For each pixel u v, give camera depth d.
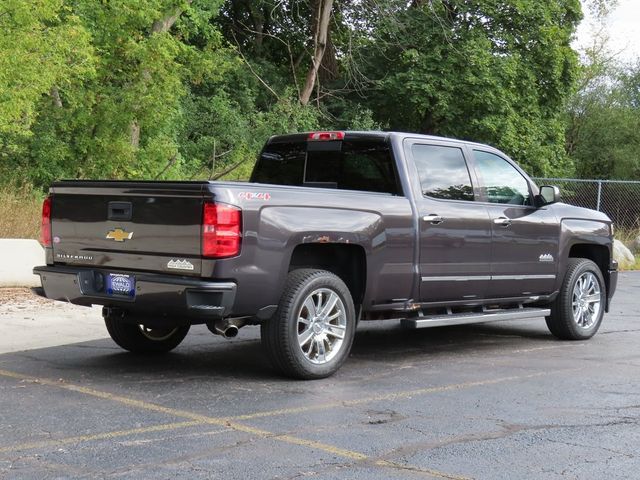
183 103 25.25
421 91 28.66
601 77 45.75
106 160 19.66
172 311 6.06
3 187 15.39
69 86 18.48
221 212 5.89
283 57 33.31
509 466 4.45
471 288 7.74
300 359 6.39
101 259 6.52
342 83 31.00
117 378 6.49
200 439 4.83
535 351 8.20
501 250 7.99
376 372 6.96
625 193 25.12
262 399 5.86
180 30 23.59
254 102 29.61
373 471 4.31
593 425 5.33
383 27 29.08
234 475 4.20
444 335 9.24
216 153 24.98
